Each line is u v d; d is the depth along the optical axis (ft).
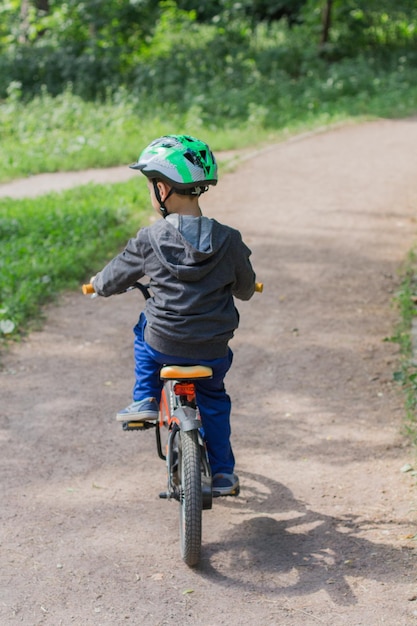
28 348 30.55
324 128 78.38
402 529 19.39
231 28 115.85
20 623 16.30
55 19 109.09
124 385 27.73
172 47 105.81
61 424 24.90
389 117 84.53
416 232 44.80
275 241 43.68
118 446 23.67
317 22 119.03
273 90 93.45
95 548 18.80
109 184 56.80
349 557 18.42
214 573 17.95
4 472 22.07
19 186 60.80
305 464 22.58
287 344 31.04
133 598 17.12
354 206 50.11
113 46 103.30
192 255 16.79
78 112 83.97
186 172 16.88
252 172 59.93
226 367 17.88
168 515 20.21
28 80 101.40
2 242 42.55
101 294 18.03
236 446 23.59
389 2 116.57
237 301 35.40
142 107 86.79
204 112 84.17
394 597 17.04
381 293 36.19
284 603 16.96
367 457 22.89
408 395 26.18
